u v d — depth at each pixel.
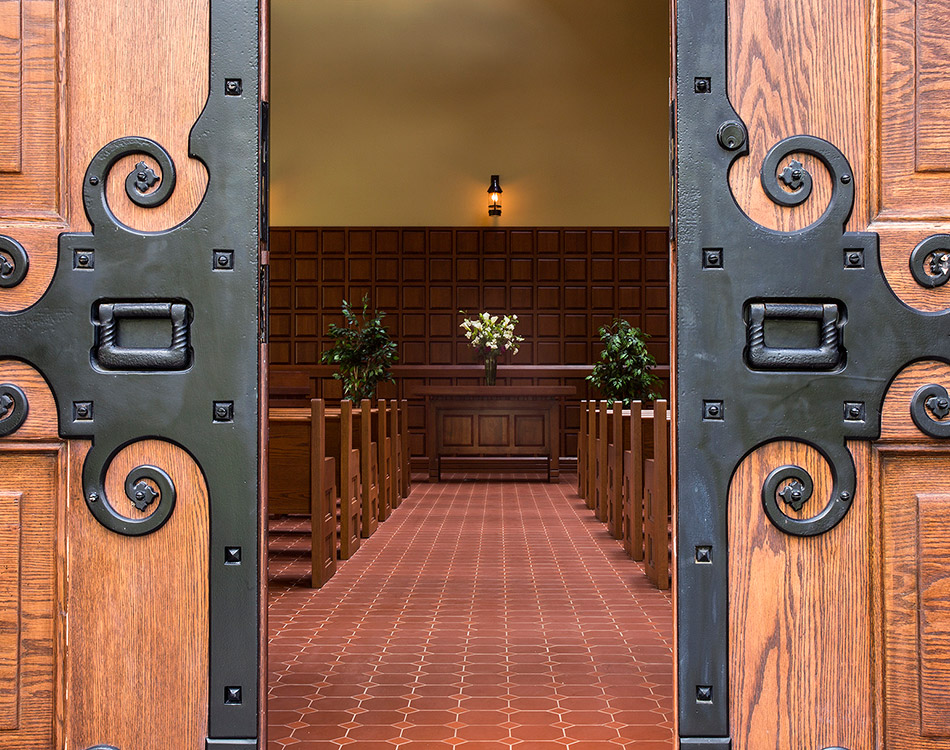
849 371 1.67
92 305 1.66
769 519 1.67
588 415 7.61
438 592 4.21
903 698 1.65
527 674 2.95
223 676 1.65
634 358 9.27
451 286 11.20
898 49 1.68
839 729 1.66
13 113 1.68
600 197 11.15
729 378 1.67
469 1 11.08
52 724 1.65
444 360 11.20
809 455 1.68
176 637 1.66
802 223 1.68
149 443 1.67
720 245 1.67
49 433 1.66
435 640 3.38
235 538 1.66
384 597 4.11
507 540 5.67
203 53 1.68
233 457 1.66
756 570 1.67
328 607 3.91
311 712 2.59
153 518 1.65
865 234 1.67
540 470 9.18
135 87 1.68
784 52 1.69
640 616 3.74
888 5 1.68
